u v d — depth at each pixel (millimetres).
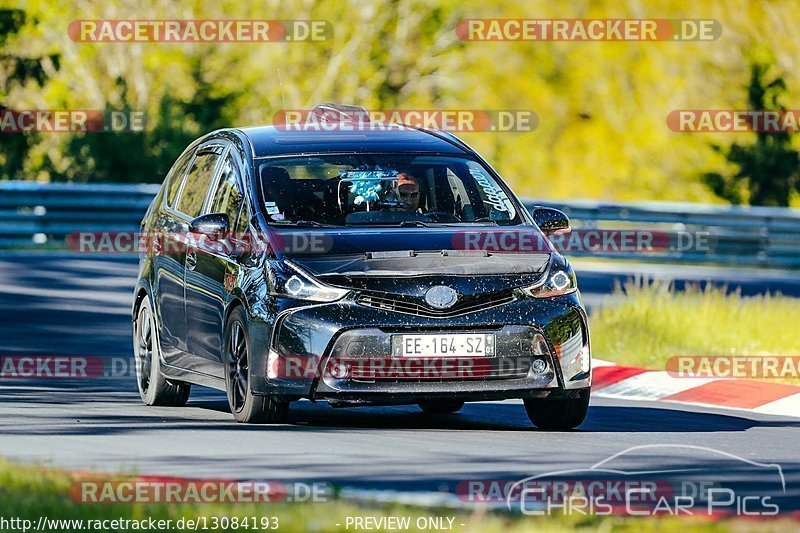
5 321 56406
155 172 106875
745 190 141125
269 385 31219
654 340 49469
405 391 30812
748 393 39750
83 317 58156
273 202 33469
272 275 31484
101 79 123125
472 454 28984
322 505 21641
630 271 90438
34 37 123125
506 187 35406
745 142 141500
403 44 132375
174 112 108500
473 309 31219
